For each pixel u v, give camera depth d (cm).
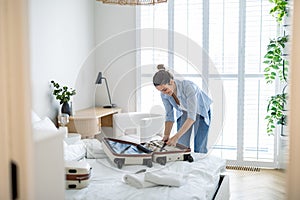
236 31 442
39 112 360
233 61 445
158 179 213
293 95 82
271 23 429
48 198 110
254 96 441
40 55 358
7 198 89
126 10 471
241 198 343
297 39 80
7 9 86
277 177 406
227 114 448
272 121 418
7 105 88
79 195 201
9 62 87
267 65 434
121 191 206
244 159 448
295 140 82
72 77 425
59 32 395
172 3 460
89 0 469
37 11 352
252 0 433
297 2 79
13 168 89
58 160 115
